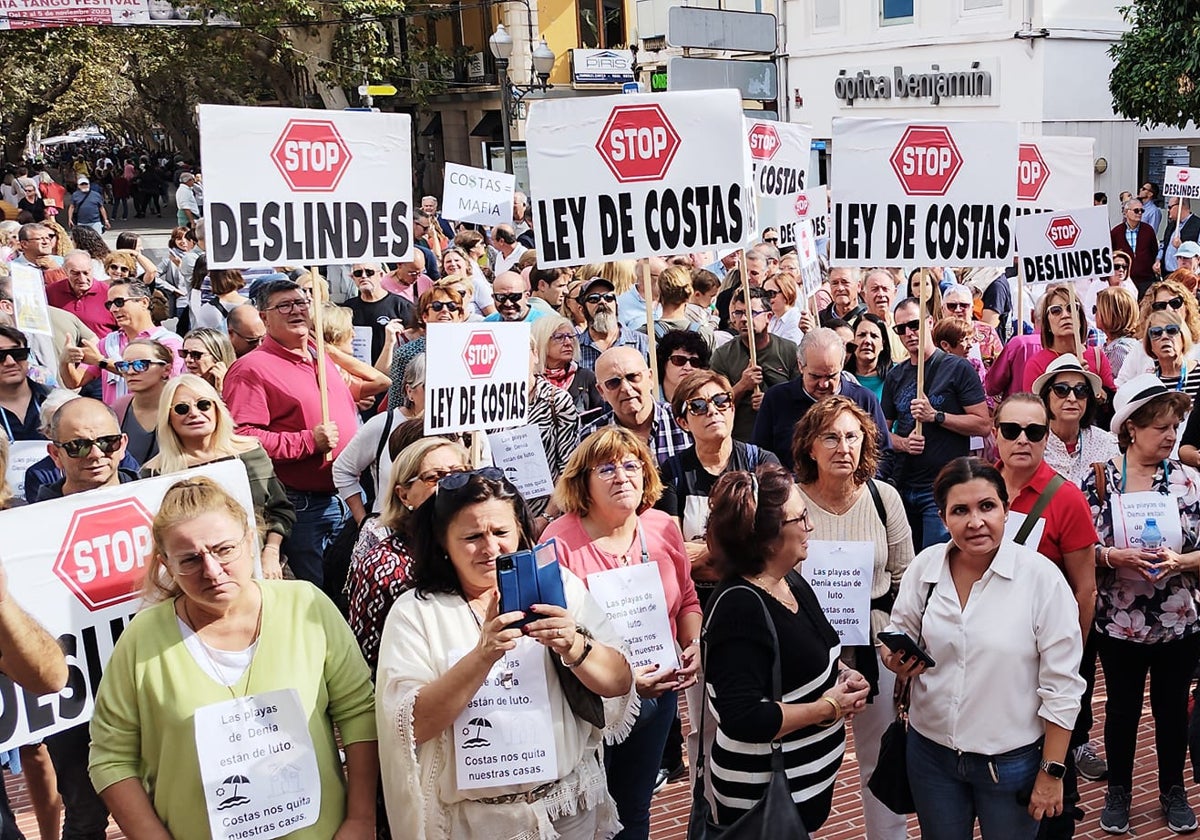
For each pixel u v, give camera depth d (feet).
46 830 15.83
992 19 72.08
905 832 15.30
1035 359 25.38
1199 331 24.80
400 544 13.48
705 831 12.21
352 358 26.61
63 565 12.55
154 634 10.64
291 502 20.66
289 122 19.10
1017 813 12.58
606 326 26.11
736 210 20.08
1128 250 54.03
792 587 12.84
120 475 17.69
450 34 114.01
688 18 75.77
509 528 11.18
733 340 26.45
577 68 101.96
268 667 10.72
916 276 35.06
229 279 34.01
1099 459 17.85
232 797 10.36
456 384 15.66
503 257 47.44
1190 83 58.44
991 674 12.40
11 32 105.81
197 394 17.66
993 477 12.40
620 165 19.70
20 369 21.18
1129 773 16.46
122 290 26.48
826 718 12.09
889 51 78.59
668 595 14.90
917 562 13.21
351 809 11.07
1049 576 12.48
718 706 12.03
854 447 15.08
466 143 116.06
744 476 12.41
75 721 12.65
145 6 88.63
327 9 94.94
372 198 19.98
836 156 22.16
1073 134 72.08
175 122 185.57
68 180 128.36
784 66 86.33
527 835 10.98
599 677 11.05
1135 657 16.15
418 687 10.73
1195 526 16.10
